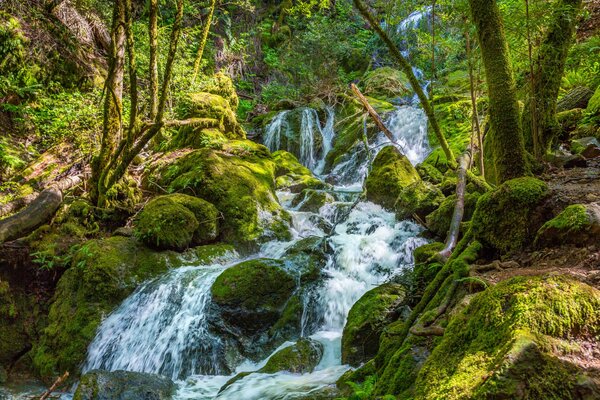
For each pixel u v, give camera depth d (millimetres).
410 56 12148
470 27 4551
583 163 4430
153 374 4316
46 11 9508
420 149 9219
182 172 6992
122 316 5168
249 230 6379
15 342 5438
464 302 2631
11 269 5715
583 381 1567
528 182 3219
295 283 5105
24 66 8664
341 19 14859
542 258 2846
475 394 1639
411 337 2795
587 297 1838
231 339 4820
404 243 5340
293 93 12914
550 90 4477
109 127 6582
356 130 10297
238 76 14109
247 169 7184
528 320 1779
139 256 5684
